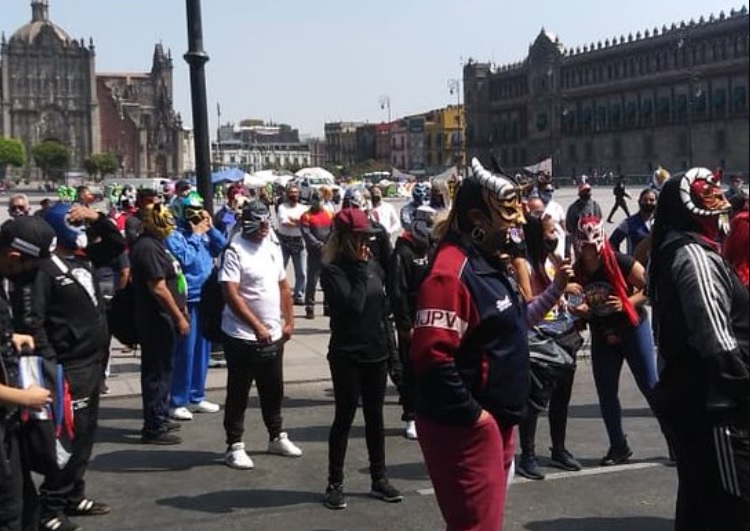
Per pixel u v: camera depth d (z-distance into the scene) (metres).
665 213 4.36
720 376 3.96
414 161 172.00
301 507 6.60
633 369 7.26
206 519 6.37
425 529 6.12
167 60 159.88
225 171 58.72
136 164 155.00
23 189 137.00
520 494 6.79
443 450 4.05
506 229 4.09
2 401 4.45
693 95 106.44
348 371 6.46
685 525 4.45
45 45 147.62
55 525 5.98
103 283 10.48
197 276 9.40
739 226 5.93
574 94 125.44
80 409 5.93
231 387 7.57
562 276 5.01
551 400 7.37
